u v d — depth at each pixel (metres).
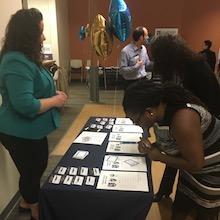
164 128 1.16
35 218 1.82
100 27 3.64
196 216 1.45
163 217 2.05
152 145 1.36
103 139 1.75
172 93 1.12
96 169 1.38
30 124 1.61
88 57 7.83
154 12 7.56
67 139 3.50
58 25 6.27
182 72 1.64
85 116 4.48
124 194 1.18
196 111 1.11
